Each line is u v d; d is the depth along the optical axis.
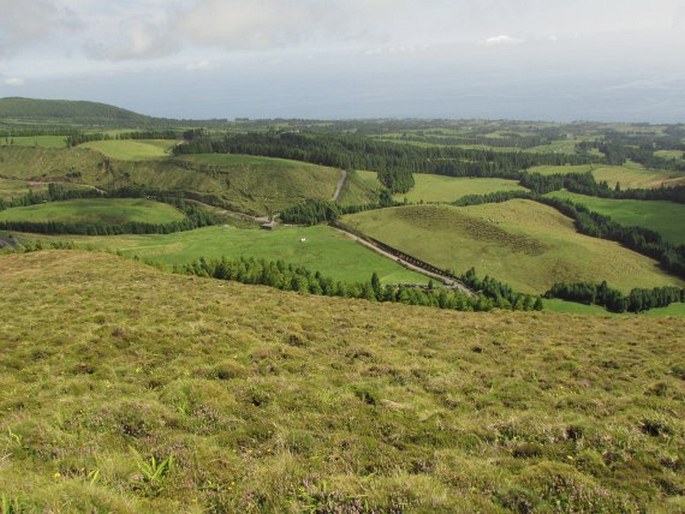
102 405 13.78
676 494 10.57
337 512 9.09
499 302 66.12
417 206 179.50
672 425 14.07
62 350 20.88
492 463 11.73
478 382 19.58
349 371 19.81
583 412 16.48
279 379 17.22
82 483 9.20
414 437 13.20
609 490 10.41
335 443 12.26
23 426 12.26
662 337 31.58
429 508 9.10
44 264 56.12
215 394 15.15
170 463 10.60
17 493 8.68
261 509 9.30
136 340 22.03
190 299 33.12
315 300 41.91
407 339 27.19
